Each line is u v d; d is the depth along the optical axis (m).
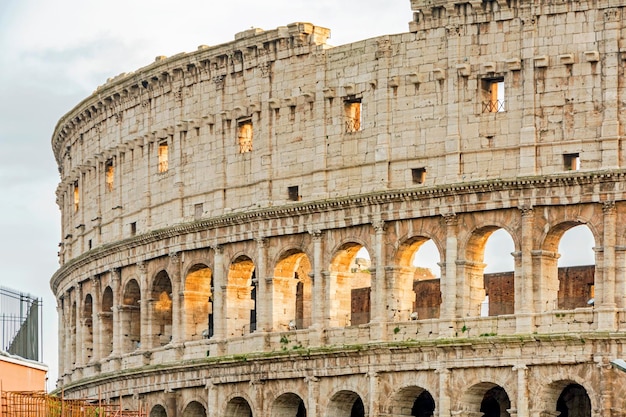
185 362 181.62
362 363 166.62
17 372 151.50
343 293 172.75
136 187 194.62
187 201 186.75
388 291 167.38
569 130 159.25
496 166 162.25
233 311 181.12
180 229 184.75
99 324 199.88
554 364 156.38
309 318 180.75
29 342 170.12
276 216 175.38
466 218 163.25
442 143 165.38
